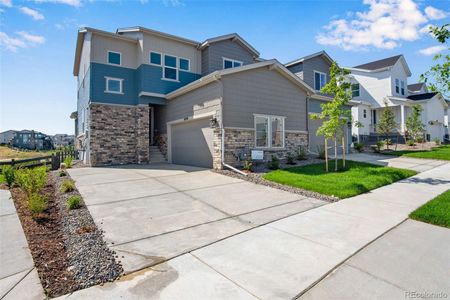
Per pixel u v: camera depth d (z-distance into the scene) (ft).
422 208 17.08
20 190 24.03
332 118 32.55
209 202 19.97
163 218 16.21
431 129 81.92
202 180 28.66
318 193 22.61
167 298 8.18
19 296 8.43
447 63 20.43
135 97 49.19
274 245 12.20
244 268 10.07
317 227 14.56
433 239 12.73
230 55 55.47
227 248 11.91
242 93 36.91
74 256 11.04
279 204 19.44
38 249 11.93
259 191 23.59
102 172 35.12
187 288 8.73
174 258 10.95
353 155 51.75
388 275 9.48
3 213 17.28
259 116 38.78
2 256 11.29
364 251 11.46
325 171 32.42
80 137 58.70
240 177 30.01
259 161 37.91
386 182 26.45
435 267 10.03
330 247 11.91
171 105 48.24
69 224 15.02
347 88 33.91
